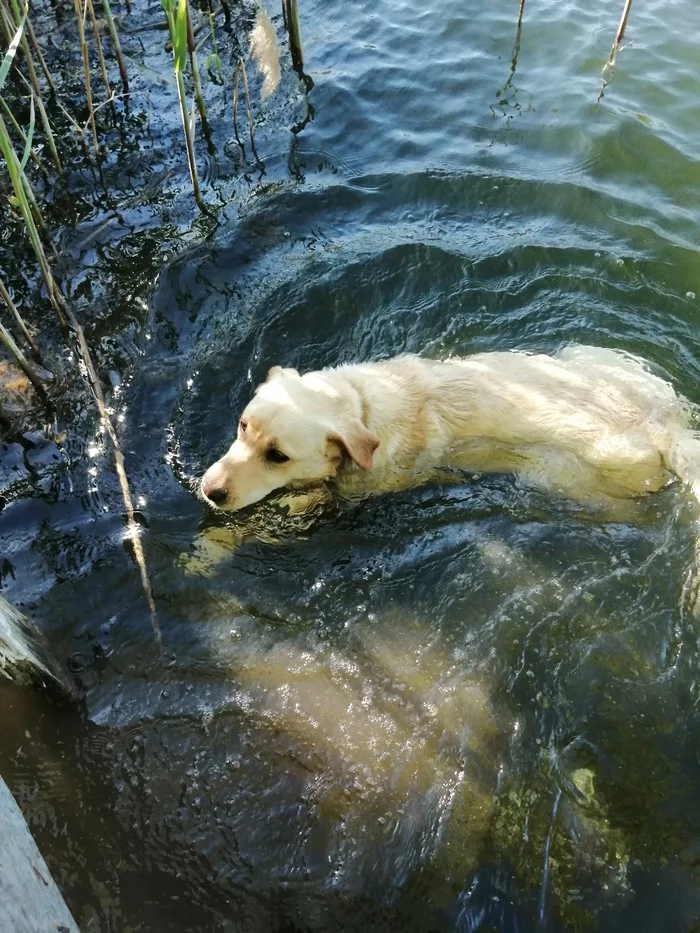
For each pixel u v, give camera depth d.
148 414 1.19
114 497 1.08
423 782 0.81
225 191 1.63
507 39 1.98
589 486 1.11
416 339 1.34
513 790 0.80
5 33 1.72
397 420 1.14
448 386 1.19
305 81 1.89
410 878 0.75
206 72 1.95
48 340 1.30
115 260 1.46
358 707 0.87
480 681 0.89
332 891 0.74
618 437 1.12
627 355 1.27
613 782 0.81
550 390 1.17
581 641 0.92
